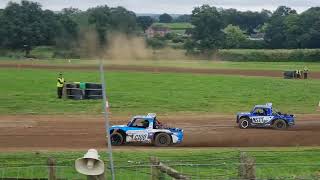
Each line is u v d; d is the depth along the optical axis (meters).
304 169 34.94
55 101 75.25
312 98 84.94
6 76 112.50
